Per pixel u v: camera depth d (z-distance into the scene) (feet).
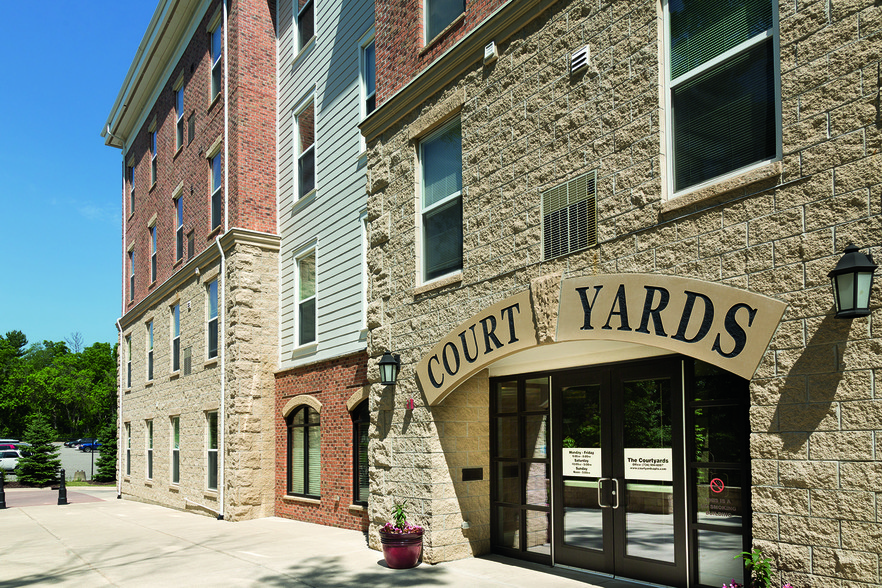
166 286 67.87
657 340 20.38
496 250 27.48
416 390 31.32
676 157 21.26
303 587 26.37
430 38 33.60
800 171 17.26
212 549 36.24
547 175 25.39
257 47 55.42
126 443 84.38
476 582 25.71
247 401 50.01
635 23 22.44
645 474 24.18
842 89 16.51
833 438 15.99
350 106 44.73
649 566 23.68
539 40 26.23
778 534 16.89
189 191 64.49
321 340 46.09
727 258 18.85
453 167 31.27
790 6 17.78
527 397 30.09
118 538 42.24
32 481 109.40
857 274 15.12
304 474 47.29
